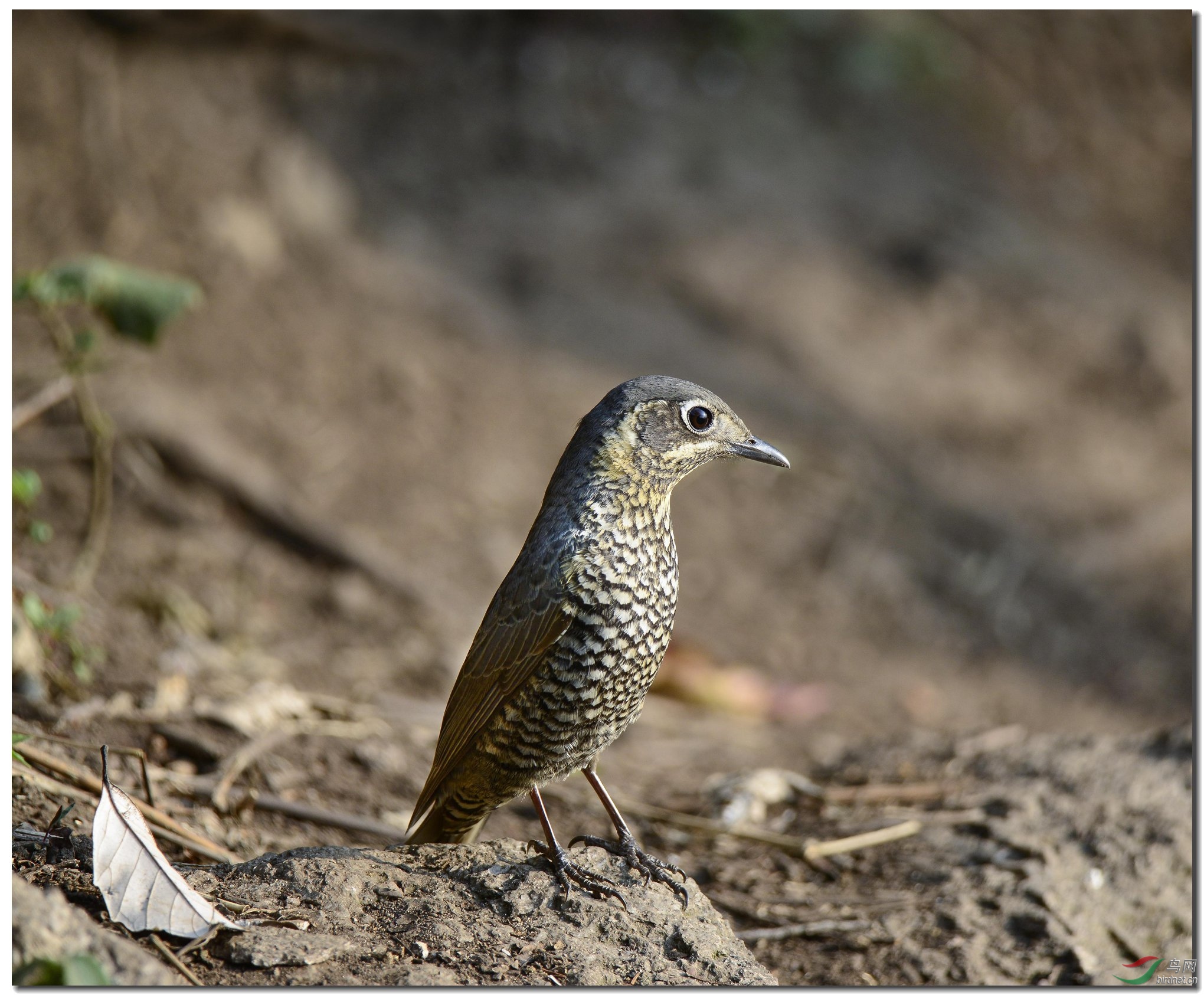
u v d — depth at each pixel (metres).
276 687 9.60
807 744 11.60
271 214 16.62
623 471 6.87
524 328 17.84
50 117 14.95
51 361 12.52
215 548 11.82
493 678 6.72
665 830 8.84
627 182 20.81
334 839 7.69
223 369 14.40
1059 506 17.64
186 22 16.86
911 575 15.66
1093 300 21.91
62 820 6.42
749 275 19.72
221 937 5.38
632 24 23.77
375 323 16.42
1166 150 27.30
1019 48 27.80
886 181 23.08
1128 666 15.05
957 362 19.59
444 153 20.20
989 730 10.76
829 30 25.55
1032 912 7.40
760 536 15.77
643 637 6.79
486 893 5.94
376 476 14.01
